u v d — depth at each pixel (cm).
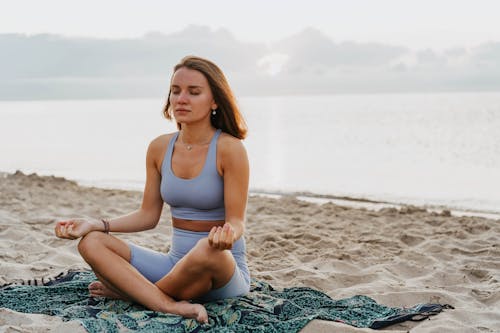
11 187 897
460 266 491
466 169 1395
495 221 695
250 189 1079
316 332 310
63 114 6262
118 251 340
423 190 1063
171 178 349
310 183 1162
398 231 638
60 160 1608
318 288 432
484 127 2992
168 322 310
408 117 4288
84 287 385
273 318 326
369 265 498
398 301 395
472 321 349
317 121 3969
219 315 322
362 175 1300
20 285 396
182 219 353
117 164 1526
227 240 302
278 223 692
